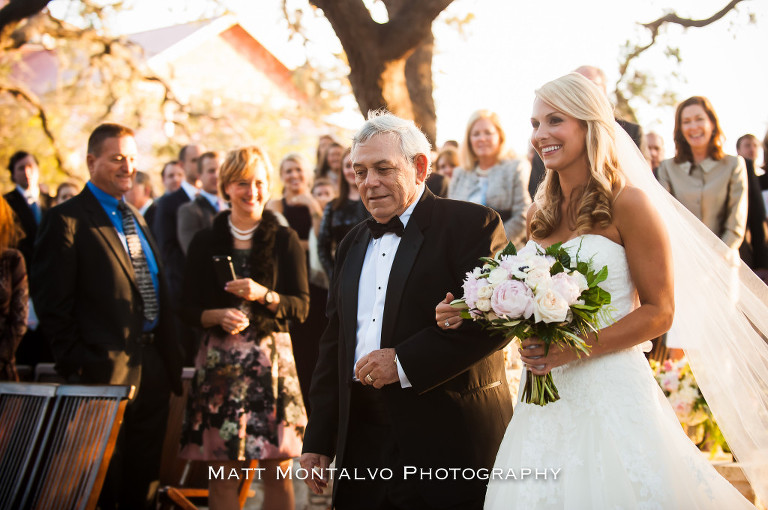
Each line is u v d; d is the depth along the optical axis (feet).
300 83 33.96
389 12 21.84
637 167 9.71
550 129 9.34
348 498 9.87
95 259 14.17
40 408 12.29
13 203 22.63
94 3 30.91
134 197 26.91
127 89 38.42
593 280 8.55
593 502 8.55
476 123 18.95
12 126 46.80
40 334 22.08
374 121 10.07
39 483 11.66
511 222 18.17
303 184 20.81
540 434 9.04
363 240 10.62
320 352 11.19
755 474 9.93
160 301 15.28
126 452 14.46
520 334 8.58
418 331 9.74
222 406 13.42
